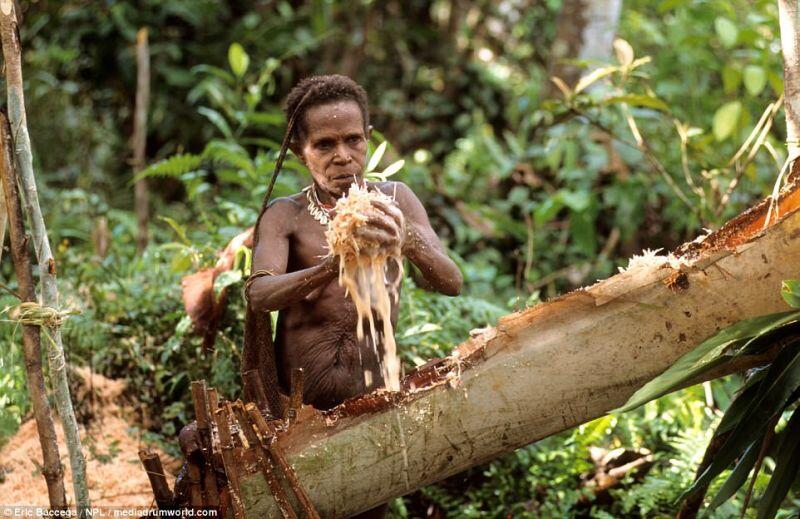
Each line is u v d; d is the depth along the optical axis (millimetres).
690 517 3537
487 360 3043
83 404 4613
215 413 2953
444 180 7746
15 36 3119
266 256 3207
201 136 8922
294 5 10445
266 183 5496
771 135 7145
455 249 7020
